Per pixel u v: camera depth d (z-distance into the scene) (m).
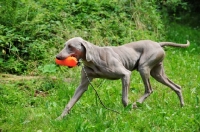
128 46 7.92
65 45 7.16
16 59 10.43
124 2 13.70
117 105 8.05
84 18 12.16
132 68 7.93
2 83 9.27
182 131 6.92
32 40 10.75
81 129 6.70
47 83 9.45
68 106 7.46
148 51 7.90
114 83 9.70
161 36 14.23
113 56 7.56
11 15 10.89
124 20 13.20
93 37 11.66
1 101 8.32
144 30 13.55
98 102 8.28
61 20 11.73
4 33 10.66
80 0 12.55
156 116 7.34
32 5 11.38
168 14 18.42
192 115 7.60
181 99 8.27
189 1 20.06
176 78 10.38
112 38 12.02
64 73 10.13
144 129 6.93
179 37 15.23
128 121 7.17
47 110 7.87
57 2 12.13
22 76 9.88
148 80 8.06
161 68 8.22
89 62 7.35
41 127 7.07
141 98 8.14
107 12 12.91
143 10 13.88
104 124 6.94
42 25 10.99
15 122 7.32
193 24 19.22
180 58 12.10
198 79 10.24
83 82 7.59
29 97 8.77
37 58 10.54
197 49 13.73
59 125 7.00
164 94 8.67
